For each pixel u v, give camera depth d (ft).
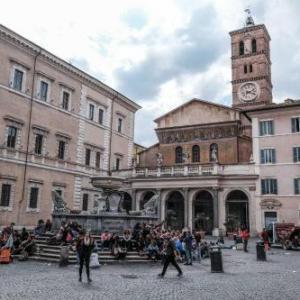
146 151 205.16
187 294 42.80
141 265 70.08
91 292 43.11
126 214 96.12
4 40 127.13
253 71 235.81
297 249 110.11
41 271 58.90
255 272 62.85
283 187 151.33
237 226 161.48
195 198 170.30
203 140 190.70
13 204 126.72
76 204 155.74
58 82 150.71
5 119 126.11
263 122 160.45
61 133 149.69
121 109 192.85
